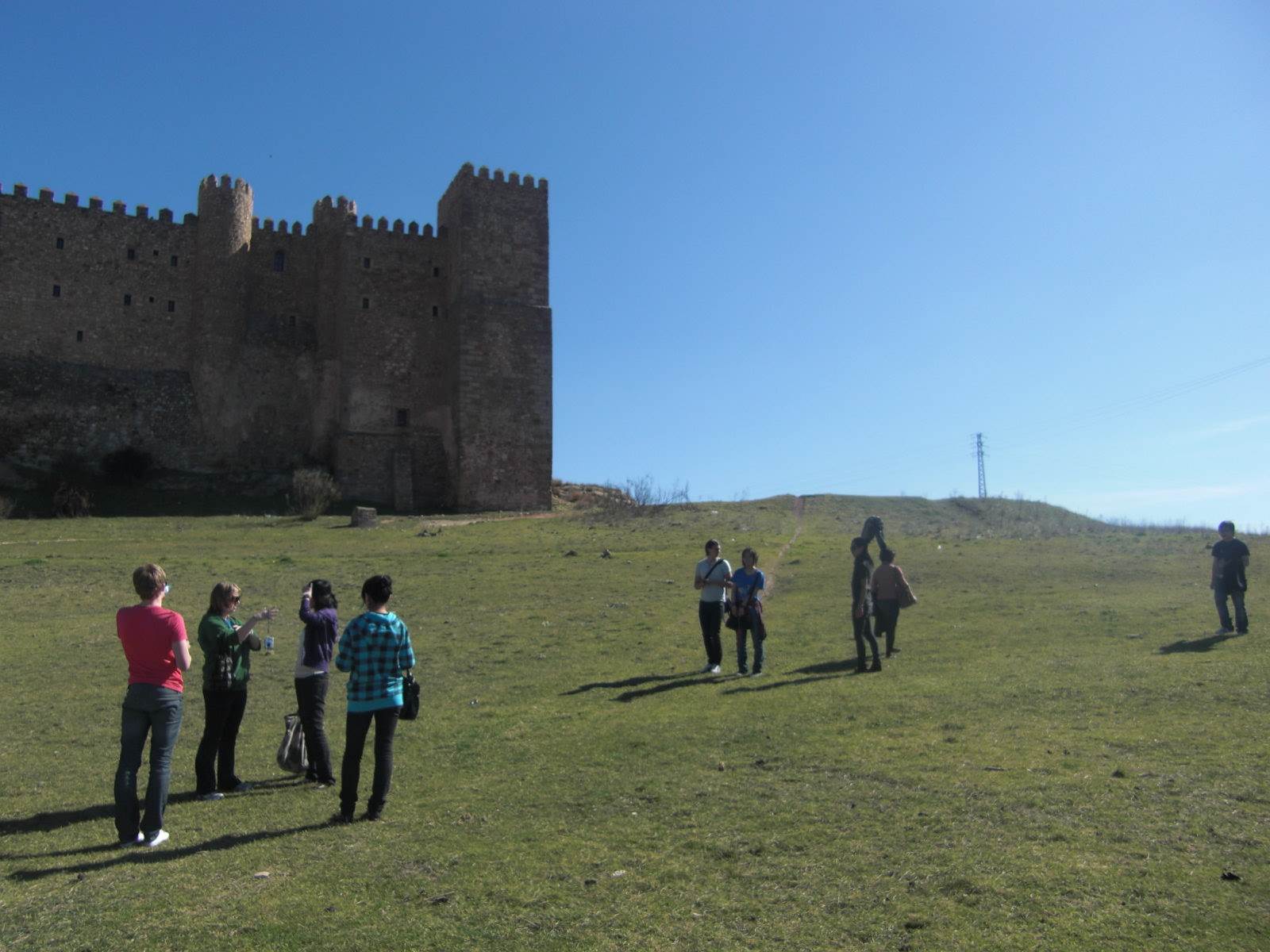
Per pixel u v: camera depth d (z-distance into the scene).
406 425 66.62
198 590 27.58
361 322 66.38
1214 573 16.77
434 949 6.64
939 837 7.93
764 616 21.50
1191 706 11.61
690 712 12.96
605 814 9.16
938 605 21.91
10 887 8.05
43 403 60.03
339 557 34.25
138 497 57.53
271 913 7.29
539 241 67.62
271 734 14.06
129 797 9.10
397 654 9.76
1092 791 8.70
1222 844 7.44
